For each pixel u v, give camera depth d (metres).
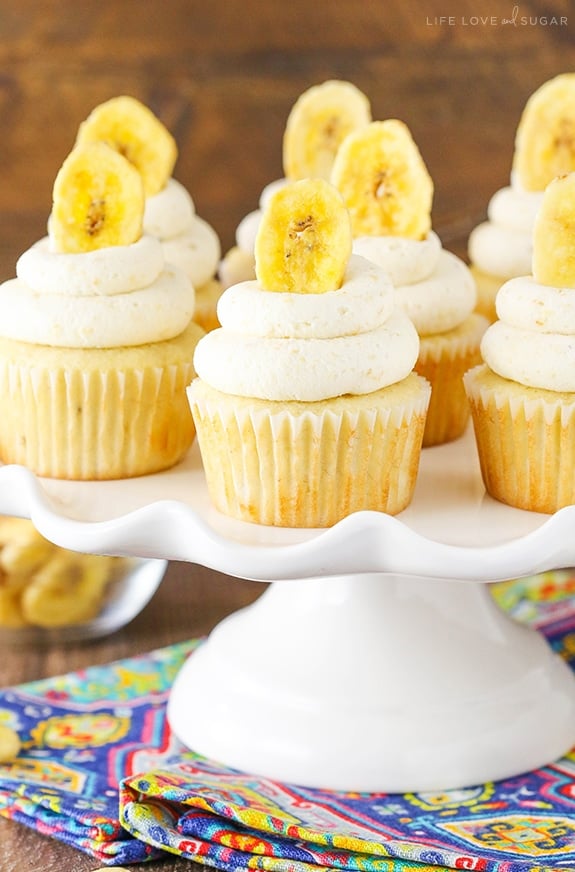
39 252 0.64
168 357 0.63
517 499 0.61
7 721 0.68
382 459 0.59
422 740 0.63
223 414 0.59
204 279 0.74
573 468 0.59
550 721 0.65
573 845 0.58
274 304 0.58
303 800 0.62
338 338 0.58
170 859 0.60
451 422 0.67
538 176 0.75
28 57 1.03
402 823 0.60
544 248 0.60
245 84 1.05
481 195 1.06
